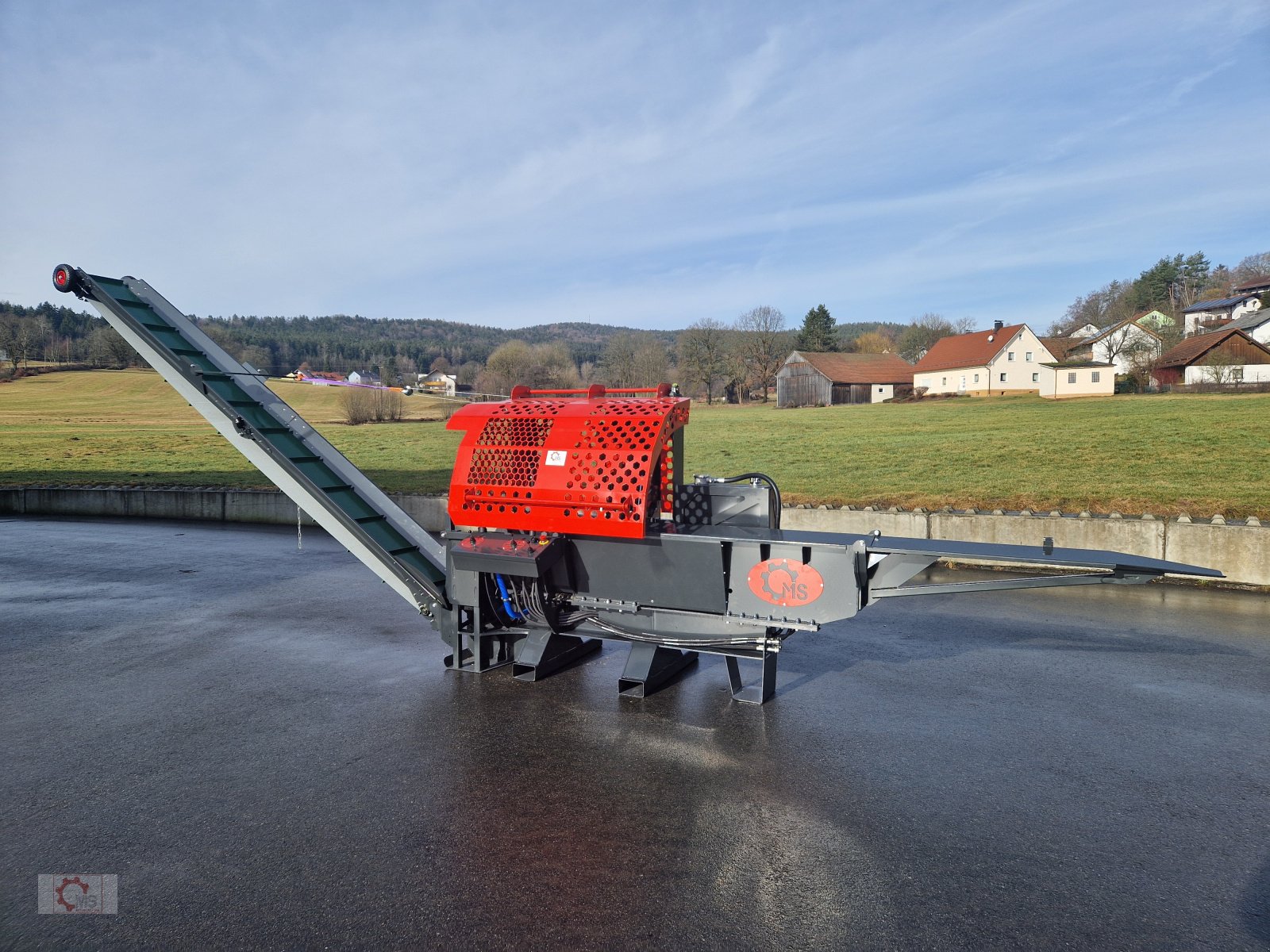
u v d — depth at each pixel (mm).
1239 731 4973
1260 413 25312
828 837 3723
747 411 52281
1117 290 111938
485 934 3004
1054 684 5891
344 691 5832
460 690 5848
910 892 3277
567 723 5191
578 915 3119
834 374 64625
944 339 67938
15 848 3645
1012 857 3549
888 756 4637
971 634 7289
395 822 3869
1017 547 4836
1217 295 95875
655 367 78438
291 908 3174
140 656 6723
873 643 7047
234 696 5730
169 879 3385
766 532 5766
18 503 17141
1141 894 3266
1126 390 51812
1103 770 4445
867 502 12508
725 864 3486
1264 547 8906
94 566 10938
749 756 4648
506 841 3686
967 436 26094
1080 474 15609
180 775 4406
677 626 5715
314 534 14023
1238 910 3158
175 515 16234
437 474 19250
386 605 8586
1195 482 13586
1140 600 8492
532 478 5652
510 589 6207
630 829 3799
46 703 5582
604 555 5699
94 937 2996
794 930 3021
